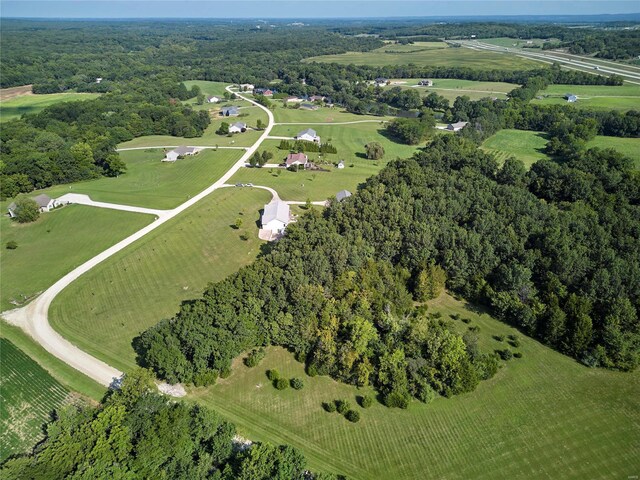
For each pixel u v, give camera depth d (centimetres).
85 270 10400
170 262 10650
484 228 9606
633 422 6300
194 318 7250
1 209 13925
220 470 5472
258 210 13362
